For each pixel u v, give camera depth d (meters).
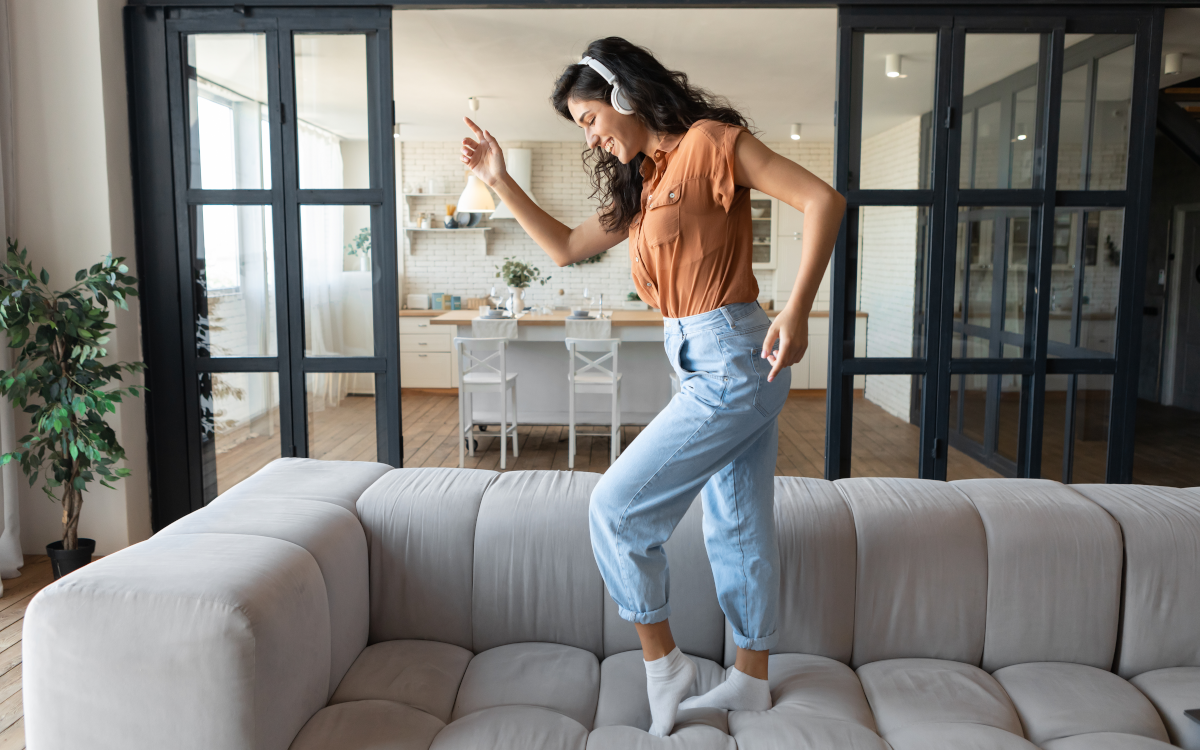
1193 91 5.37
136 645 1.20
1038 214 3.36
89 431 2.96
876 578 1.69
